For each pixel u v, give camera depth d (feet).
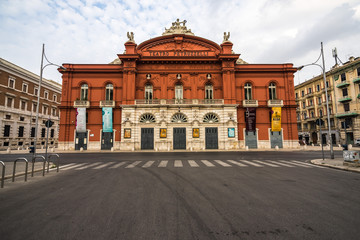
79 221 12.66
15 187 21.86
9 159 53.16
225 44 94.79
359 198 17.33
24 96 124.16
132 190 20.06
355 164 33.09
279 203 16.01
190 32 104.01
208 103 91.15
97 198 17.49
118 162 43.80
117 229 11.50
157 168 34.40
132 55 90.27
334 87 129.80
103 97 93.40
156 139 88.02
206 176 27.14
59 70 93.04
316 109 144.87
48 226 11.94
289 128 92.84
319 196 17.88
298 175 27.86
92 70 93.61
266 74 96.07
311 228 11.61
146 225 12.01
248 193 18.85
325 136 137.49
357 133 115.85
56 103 152.56
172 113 89.76
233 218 13.05
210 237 10.56
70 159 51.37
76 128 89.10
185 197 17.63
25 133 123.95
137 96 93.40
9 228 11.69
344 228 11.59
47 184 23.20
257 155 59.72
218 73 95.66
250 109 91.40
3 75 110.73
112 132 90.99
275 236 10.67
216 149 88.38
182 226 11.87
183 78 94.68
